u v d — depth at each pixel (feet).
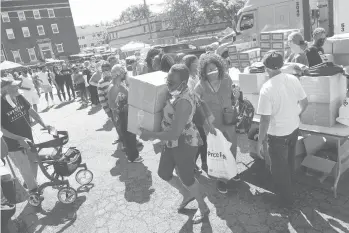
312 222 8.66
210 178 12.14
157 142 17.56
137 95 8.55
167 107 8.11
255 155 13.04
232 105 10.74
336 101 9.48
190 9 121.39
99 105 32.48
